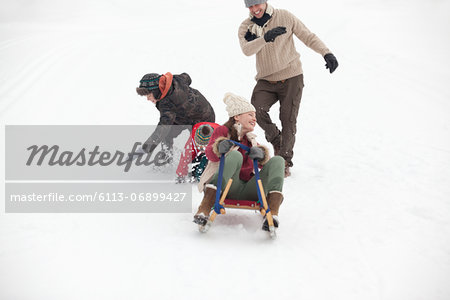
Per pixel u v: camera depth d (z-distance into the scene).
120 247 5.78
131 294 4.73
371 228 6.55
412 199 7.72
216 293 4.78
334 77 19.16
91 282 4.94
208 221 6.00
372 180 8.74
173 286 4.88
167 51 23.91
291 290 4.88
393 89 17.44
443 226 6.63
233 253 5.66
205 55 22.91
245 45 8.56
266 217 5.85
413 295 4.87
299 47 24.22
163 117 8.34
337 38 26.77
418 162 9.80
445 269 5.42
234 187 6.29
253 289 4.88
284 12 8.86
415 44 26.05
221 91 17.25
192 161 8.62
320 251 5.81
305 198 7.82
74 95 16.41
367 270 5.36
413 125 13.23
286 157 9.00
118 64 21.42
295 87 8.97
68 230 6.32
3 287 4.80
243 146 6.17
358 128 12.97
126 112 14.73
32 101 15.42
